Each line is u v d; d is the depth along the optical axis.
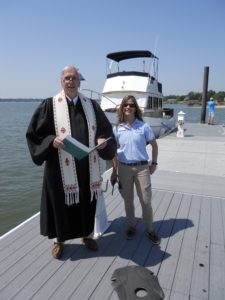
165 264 3.25
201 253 3.46
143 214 3.68
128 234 3.79
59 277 3.02
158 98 16.78
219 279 3.01
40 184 10.27
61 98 3.09
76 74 3.03
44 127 3.05
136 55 15.66
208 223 4.23
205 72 21.83
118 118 3.60
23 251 3.47
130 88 14.59
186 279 3.00
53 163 3.11
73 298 2.73
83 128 3.13
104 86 15.31
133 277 2.97
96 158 3.25
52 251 3.38
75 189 3.15
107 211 4.61
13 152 16.95
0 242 3.65
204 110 22.39
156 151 3.64
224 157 8.82
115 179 3.82
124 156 3.54
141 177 3.55
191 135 14.02
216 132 15.30
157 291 2.79
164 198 5.20
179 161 8.24
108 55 15.59
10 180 10.81
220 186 5.93
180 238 3.80
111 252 3.49
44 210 3.23
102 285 2.91
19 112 82.19
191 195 5.36
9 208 8.08
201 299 2.74
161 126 15.12
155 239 3.67
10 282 2.93
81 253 3.46
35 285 2.90
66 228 3.25
